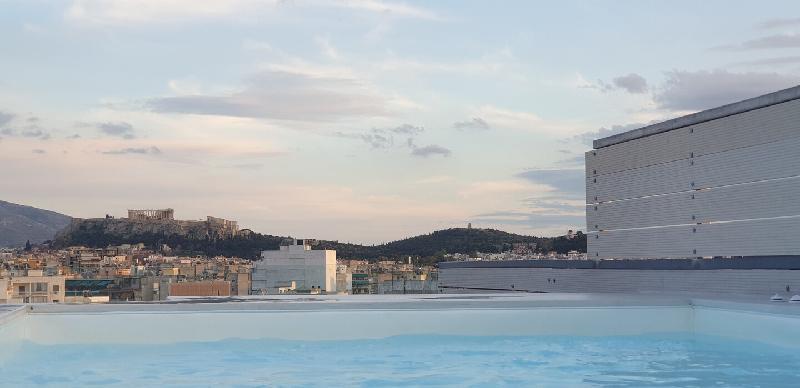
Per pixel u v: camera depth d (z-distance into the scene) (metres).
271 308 6.44
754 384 4.63
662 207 8.49
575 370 5.23
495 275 11.76
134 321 6.27
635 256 8.92
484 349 6.10
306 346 6.25
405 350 6.07
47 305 6.20
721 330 6.39
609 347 6.20
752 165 7.21
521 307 6.72
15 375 5.09
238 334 6.36
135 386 4.74
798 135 6.70
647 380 4.84
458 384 4.79
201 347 6.19
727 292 7.30
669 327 6.82
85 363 5.52
